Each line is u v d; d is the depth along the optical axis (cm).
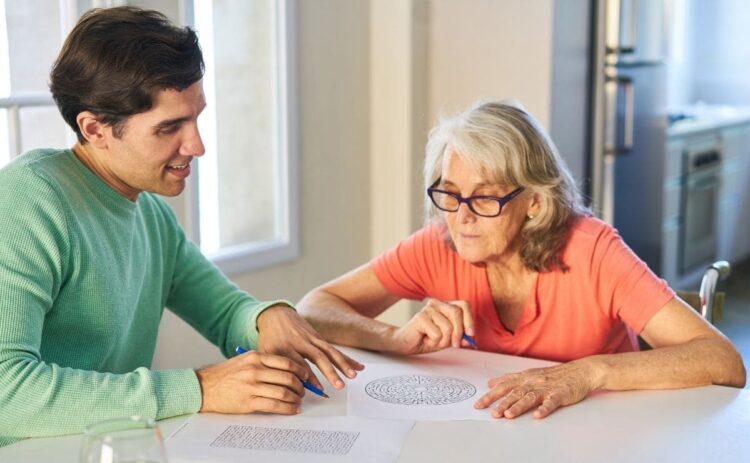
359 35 331
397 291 180
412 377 146
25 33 226
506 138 154
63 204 129
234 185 291
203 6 272
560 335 165
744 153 496
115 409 121
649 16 346
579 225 164
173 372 128
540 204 159
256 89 295
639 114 348
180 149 133
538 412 127
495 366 152
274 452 114
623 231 351
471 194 155
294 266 315
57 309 132
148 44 125
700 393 137
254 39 291
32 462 113
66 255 129
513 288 168
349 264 340
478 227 156
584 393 134
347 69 327
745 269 509
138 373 125
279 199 307
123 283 141
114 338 140
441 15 336
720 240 481
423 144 344
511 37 323
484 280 170
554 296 164
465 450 116
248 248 295
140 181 135
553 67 318
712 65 529
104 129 130
